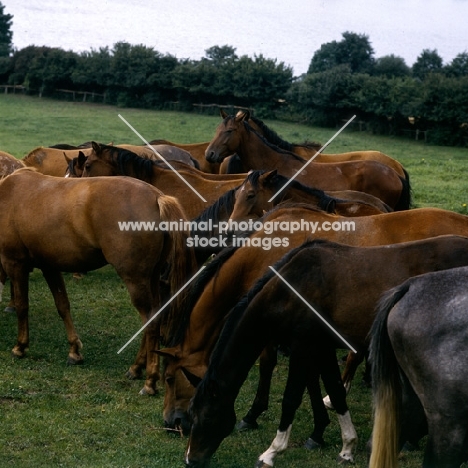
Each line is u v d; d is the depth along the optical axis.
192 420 4.98
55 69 41.09
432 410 4.03
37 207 6.96
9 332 8.06
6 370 6.91
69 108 37.66
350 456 5.37
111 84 39.59
